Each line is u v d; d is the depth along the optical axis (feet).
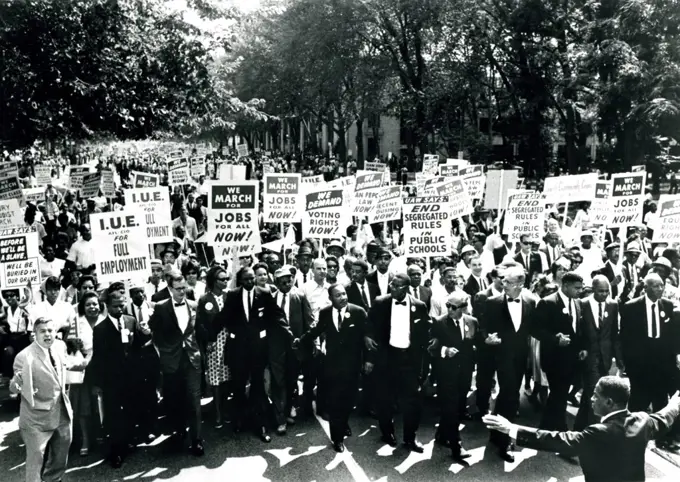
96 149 209.77
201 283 34.19
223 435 27.27
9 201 34.68
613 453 14.92
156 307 25.31
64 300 33.58
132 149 227.40
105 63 50.21
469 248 35.32
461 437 26.76
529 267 41.81
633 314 25.85
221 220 31.58
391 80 137.28
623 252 40.50
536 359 29.73
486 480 22.88
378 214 44.57
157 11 54.49
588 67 98.27
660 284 25.40
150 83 54.34
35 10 44.45
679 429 25.21
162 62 55.36
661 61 94.79
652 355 25.55
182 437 26.45
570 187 46.65
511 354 25.14
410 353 25.38
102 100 50.14
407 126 125.39
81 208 69.15
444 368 24.58
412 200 33.86
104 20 48.32
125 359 24.73
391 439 26.09
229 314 26.91
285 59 134.21
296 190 39.42
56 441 21.59
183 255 41.19
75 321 27.91
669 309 25.59
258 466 24.20
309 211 38.09
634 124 98.58
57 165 129.59
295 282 35.04
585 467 15.21
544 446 15.28
